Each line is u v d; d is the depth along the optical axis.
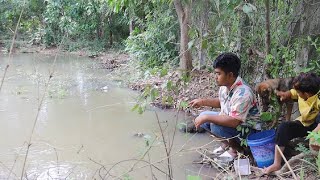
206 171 2.05
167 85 2.40
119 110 3.31
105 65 5.91
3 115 3.17
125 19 7.13
